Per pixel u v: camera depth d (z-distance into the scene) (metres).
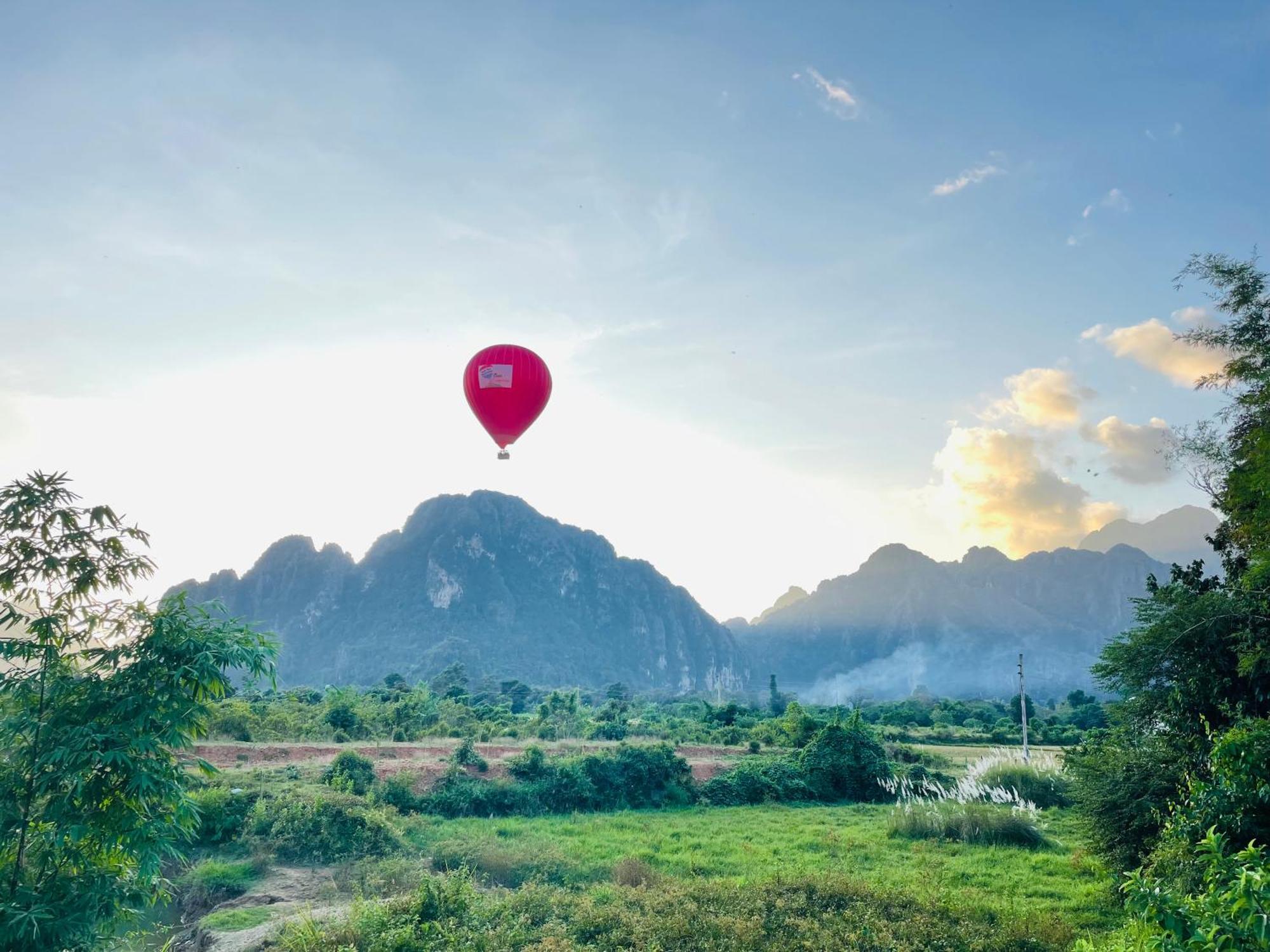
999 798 23.16
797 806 25.58
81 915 6.46
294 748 27.44
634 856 15.53
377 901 10.80
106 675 6.79
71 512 6.70
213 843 16.39
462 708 44.62
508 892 11.65
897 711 72.94
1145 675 13.12
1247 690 12.20
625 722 55.88
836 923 10.54
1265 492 11.66
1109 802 13.32
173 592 7.12
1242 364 12.37
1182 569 13.92
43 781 6.39
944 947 9.80
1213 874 5.29
